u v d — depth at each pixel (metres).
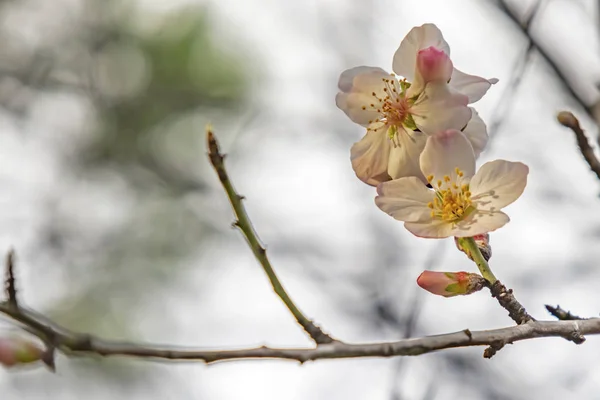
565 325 0.95
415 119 0.97
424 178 0.98
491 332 0.95
